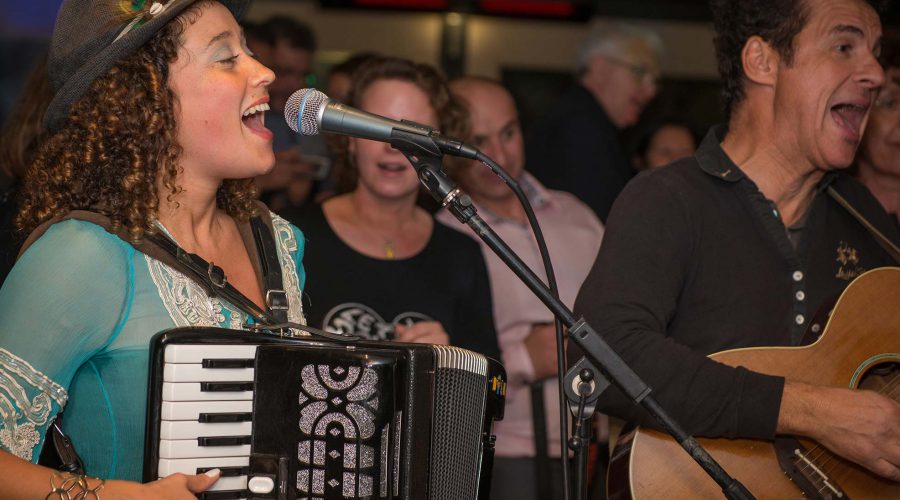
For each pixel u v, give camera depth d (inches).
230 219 96.8
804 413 95.6
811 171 106.6
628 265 100.6
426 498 79.5
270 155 90.7
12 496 74.7
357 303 132.0
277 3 274.8
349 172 147.1
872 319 104.5
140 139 85.0
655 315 99.3
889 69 146.5
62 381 80.0
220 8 89.4
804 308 104.7
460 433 84.4
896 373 105.8
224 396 78.5
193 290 85.7
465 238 142.6
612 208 106.0
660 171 106.7
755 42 107.0
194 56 86.7
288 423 78.5
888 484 99.4
